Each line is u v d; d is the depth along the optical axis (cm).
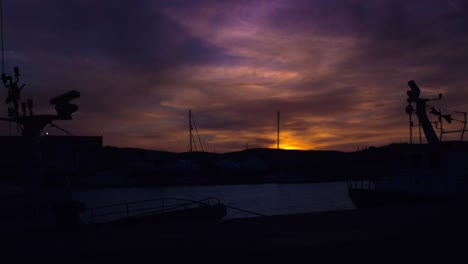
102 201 9488
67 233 1151
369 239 859
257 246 812
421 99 3981
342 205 8138
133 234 1054
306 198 9931
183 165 15288
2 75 2041
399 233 930
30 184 1952
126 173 14338
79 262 732
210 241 888
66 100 2094
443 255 692
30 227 1730
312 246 797
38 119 2048
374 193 4091
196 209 2966
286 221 1195
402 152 4000
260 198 10081
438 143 3681
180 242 892
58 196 1903
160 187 13862
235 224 1163
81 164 10919
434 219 1156
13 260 779
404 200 3728
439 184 3519
